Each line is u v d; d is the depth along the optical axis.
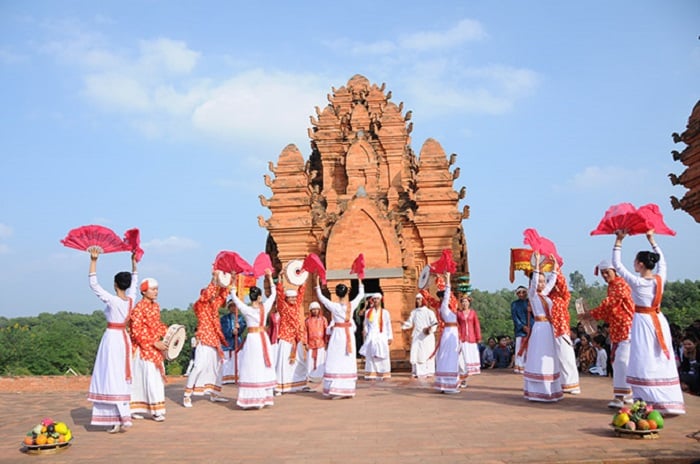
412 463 6.22
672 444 6.73
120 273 8.84
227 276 11.71
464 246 24.91
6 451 7.56
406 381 15.73
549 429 7.87
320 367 15.79
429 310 16.84
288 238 21.34
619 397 9.38
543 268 12.52
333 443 7.46
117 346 8.70
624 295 9.38
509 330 74.62
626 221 8.39
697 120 14.49
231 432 8.56
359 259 12.88
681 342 11.90
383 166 22.73
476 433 7.78
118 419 8.67
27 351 49.00
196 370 11.60
